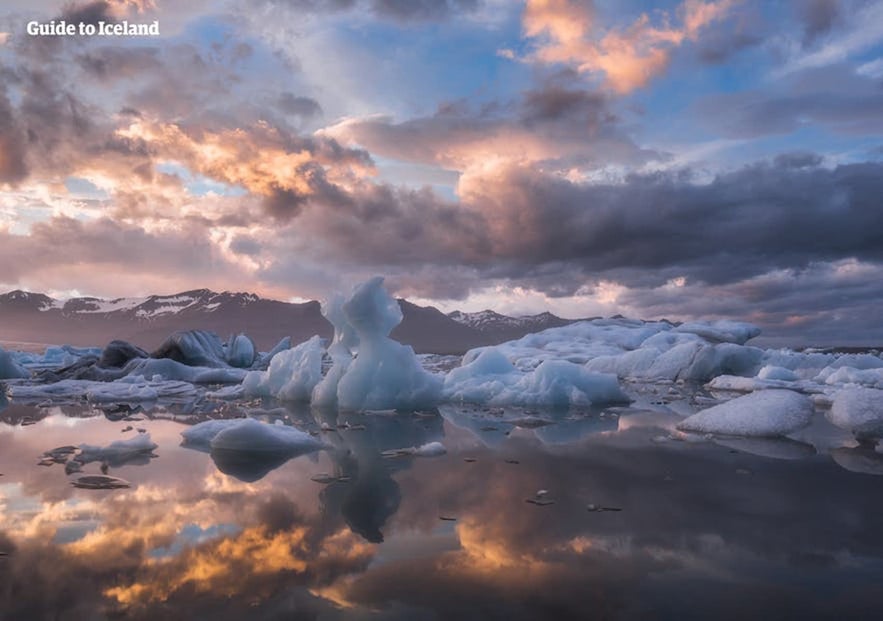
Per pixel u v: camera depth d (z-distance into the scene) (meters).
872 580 2.95
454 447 7.12
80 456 6.47
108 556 3.30
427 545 3.51
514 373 14.31
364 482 5.23
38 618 2.53
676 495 4.72
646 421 9.54
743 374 20.89
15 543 3.52
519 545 3.50
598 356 25.73
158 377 17.64
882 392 8.04
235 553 3.37
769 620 2.50
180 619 2.51
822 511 4.23
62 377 19.41
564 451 6.79
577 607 2.63
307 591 2.82
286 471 5.73
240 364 24.16
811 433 8.05
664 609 2.61
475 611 2.59
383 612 2.58
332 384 12.04
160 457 6.49
